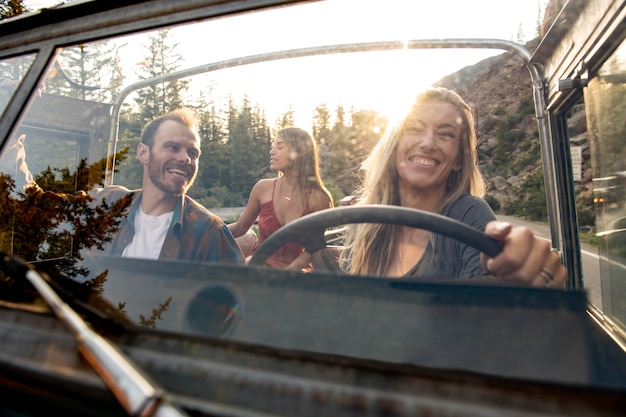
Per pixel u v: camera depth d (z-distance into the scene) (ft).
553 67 6.37
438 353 2.33
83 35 4.27
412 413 1.86
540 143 6.25
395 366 2.23
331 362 2.13
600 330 4.85
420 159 5.19
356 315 2.60
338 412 1.93
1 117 4.35
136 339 2.45
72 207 4.82
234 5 3.71
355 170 5.79
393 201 5.26
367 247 4.04
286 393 2.04
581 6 5.85
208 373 2.18
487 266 3.15
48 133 5.65
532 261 3.03
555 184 6.25
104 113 6.29
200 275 3.04
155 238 5.39
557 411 1.76
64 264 3.67
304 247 4.18
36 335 2.56
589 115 6.40
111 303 2.95
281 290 2.81
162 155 6.37
